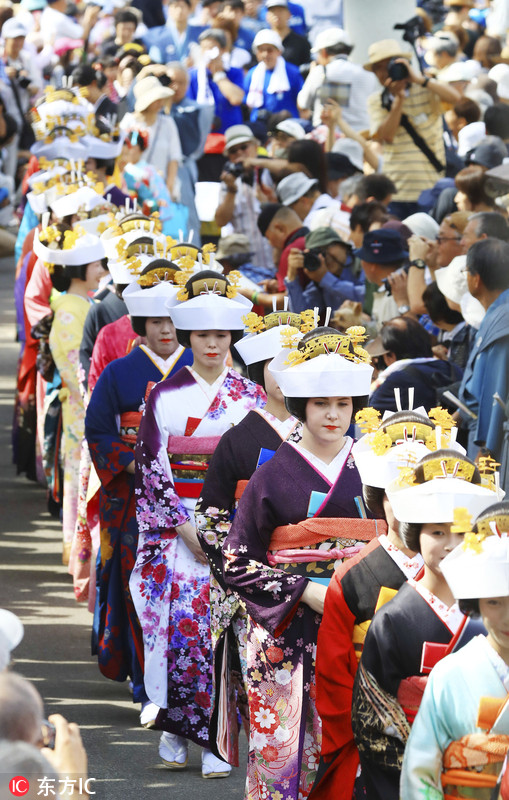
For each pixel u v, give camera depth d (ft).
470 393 47.73
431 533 28.50
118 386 50.19
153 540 45.50
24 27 144.97
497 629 25.86
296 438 39.09
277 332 40.37
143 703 48.24
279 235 72.69
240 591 35.27
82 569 57.47
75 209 67.31
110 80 112.88
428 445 31.76
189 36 125.90
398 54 78.69
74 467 65.67
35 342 75.00
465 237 54.95
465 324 54.44
